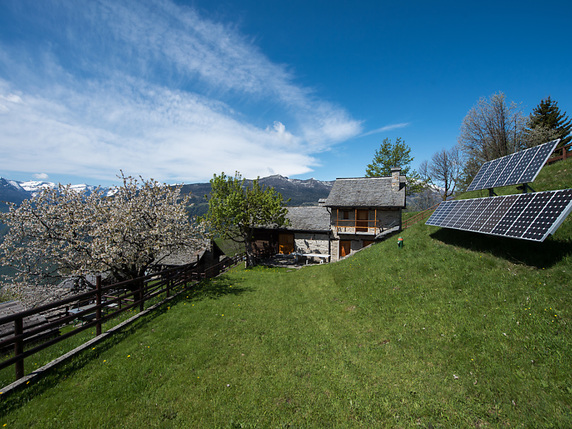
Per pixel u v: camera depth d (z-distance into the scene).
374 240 23.41
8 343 5.36
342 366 5.92
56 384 5.48
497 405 4.29
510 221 8.13
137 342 7.38
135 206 13.10
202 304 10.70
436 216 13.45
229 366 6.12
